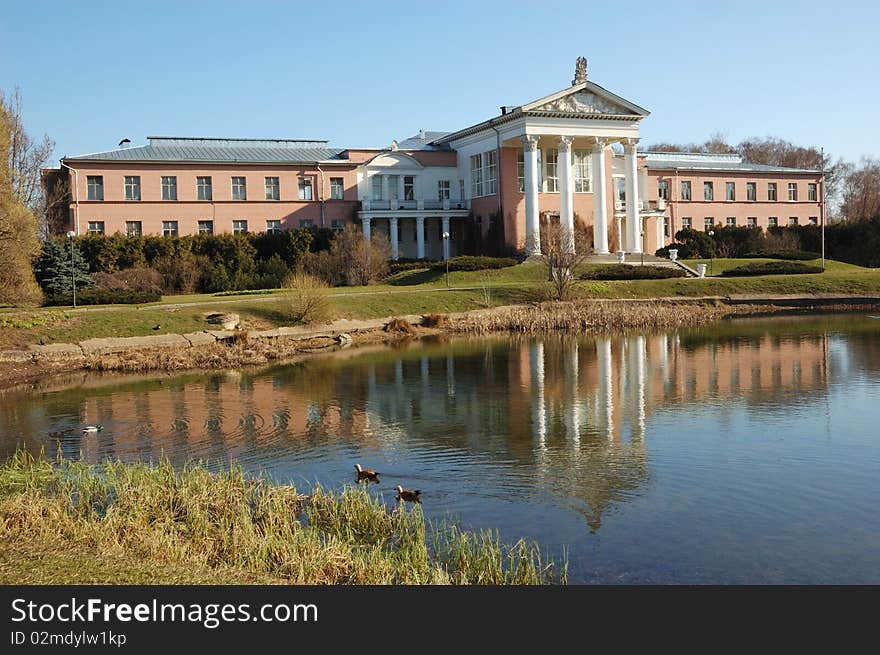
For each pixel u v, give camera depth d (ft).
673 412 89.76
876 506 57.82
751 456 71.05
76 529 48.98
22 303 151.33
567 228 215.92
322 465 70.08
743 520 55.21
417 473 67.26
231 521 52.31
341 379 116.57
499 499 60.08
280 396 103.50
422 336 169.27
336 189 271.08
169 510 54.95
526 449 74.79
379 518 54.24
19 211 146.00
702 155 354.13
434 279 220.23
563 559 48.49
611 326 180.24
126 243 229.25
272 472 67.87
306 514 56.24
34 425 88.22
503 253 261.44
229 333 152.46
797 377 109.91
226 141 281.54
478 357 136.77
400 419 88.69
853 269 247.50
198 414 92.68
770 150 486.38
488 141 266.98
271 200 263.90
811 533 52.75
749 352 134.41
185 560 44.83
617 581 45.39
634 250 261.03
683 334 163.02
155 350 139.44
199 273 222.28
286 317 166.91
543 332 173.47
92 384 115.96
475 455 72.90
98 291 179.32
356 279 225.56
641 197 297.74
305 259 229.86
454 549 49.14
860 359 123.85
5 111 175.52
